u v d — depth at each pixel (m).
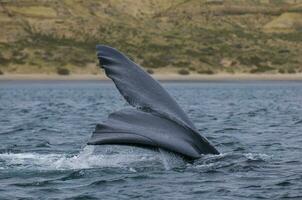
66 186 50.84
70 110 130.50
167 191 49.34
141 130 51.44
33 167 56.19
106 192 49.28
